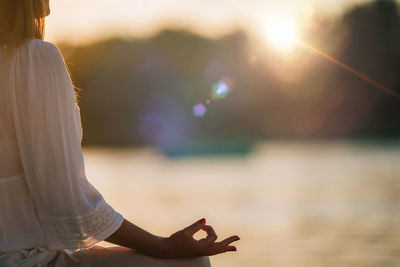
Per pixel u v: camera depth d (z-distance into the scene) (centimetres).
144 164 3434
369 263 650
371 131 5206
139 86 5516
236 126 5528
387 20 2584
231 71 4647
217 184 1980
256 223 1025
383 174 2155
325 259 678
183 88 5509
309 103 5222
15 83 140
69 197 140
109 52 5375
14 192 142
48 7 158
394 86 2672
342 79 4444
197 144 3969
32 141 139
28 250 142
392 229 916
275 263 652
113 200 1495
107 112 5681
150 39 5447
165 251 153
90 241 143
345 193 1546
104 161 3738
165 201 1450
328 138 5369
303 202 1367
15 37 143
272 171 2536
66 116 142
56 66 143
